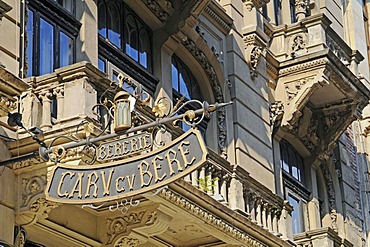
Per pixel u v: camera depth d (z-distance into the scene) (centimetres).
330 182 3375
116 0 2428
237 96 2747
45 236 2011
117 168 1542
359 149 3772
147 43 2542
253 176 2719
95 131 1723
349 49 3450
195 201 2034
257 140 2802
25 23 2014
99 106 1783
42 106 1816
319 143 3256
